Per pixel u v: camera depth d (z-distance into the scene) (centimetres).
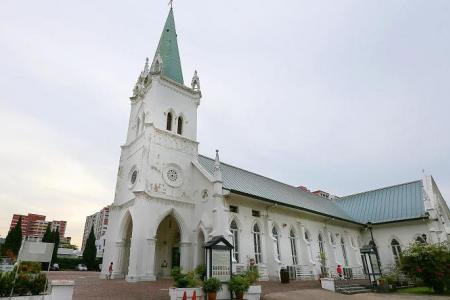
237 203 2778
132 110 3472
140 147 2902
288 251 3058
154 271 2645
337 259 3675
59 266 5591
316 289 2173
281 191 3788
